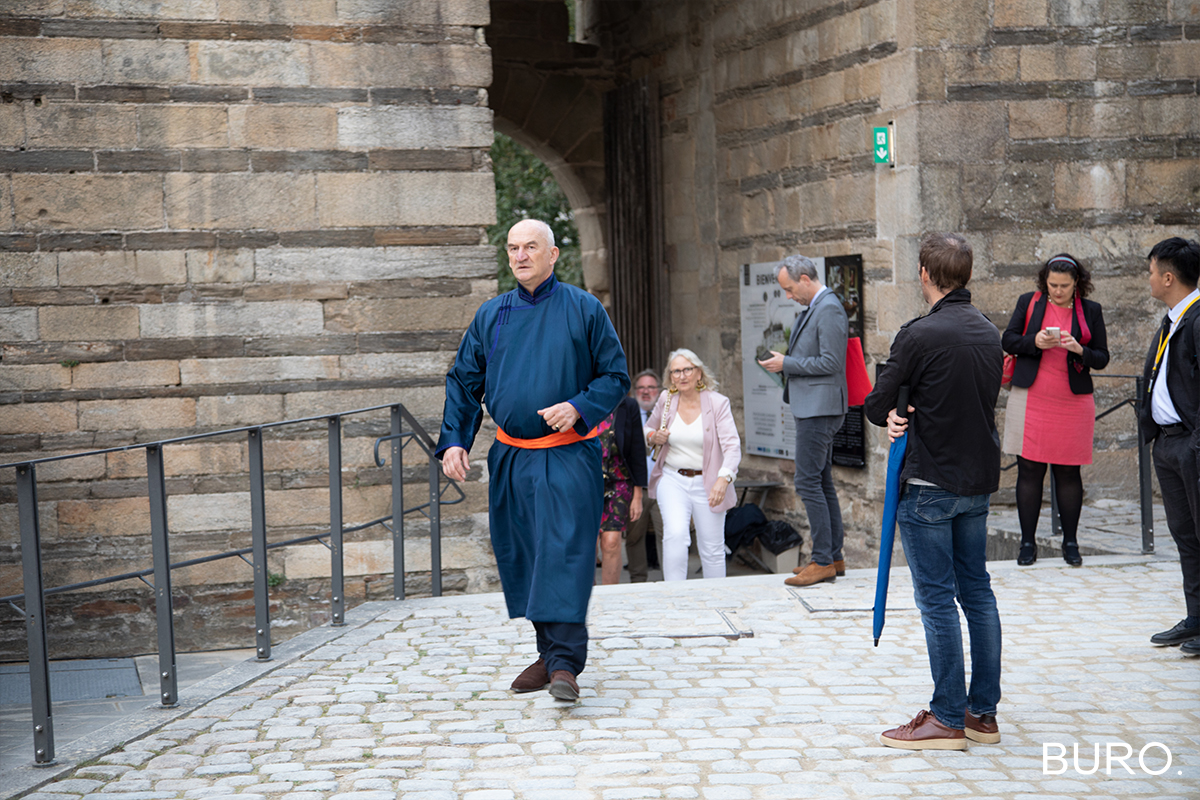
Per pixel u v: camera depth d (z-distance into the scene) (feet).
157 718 15.48
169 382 25.25
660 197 43.47
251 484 18.51
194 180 25.20
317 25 25.57
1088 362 22.16
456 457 15.71
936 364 13.26
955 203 28.73
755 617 19.99
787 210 35.01
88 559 24.94
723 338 39.50
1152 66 29.04
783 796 12.36
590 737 14.29
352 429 26.07
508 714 15.24
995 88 28.68
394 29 25.89
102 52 24.68
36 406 24.75
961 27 28.45
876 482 31.17
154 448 16.25
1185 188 29.32
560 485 15.31
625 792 12.51
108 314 24.97
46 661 14.03
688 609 20.66
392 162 26.00
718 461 26.84
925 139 28.55
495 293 26.63
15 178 24.48
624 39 47.37
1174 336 16.81
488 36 48.01
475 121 26.32
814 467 22.08
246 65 25.30
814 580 22.18
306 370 25.84
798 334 22.15
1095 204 29.14
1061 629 18.63
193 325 25.32
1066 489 22.95
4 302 24.58
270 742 14.43
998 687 13.87
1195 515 16.53
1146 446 23.62
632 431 27.12
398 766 13.47
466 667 17.48
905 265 29.14
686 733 14.37
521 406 15.40
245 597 25.66
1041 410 22.49
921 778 12.80
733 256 38.55
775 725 14.61
